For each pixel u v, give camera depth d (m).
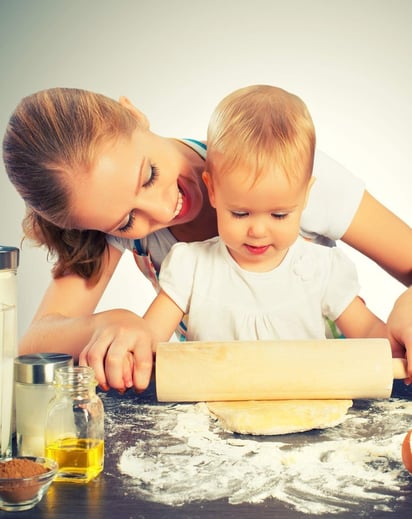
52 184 1.29
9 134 1.35
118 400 1.22
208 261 1.53
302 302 1.51
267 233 1.32
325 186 1.60
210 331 1.52
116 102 1.39
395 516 0.77
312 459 0.93
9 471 0.80
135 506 0.80
